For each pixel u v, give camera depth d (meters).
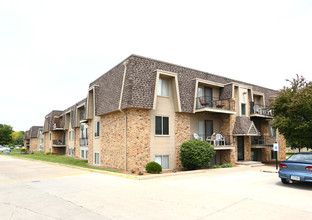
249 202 8.10
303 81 21.11
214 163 21.86
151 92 17.42
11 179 13.41
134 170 16.34
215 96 22.75
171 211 7.10
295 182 11.98
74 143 36.22
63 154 43.66
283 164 11.06
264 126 27.53
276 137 28.25
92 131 24.44
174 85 19.02
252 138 25.70
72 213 6.94
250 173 15.83
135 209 7.32
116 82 18.64
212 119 22.27
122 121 17.95
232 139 21.92
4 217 6.58
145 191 9.94
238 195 9.15
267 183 11.78
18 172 16.58
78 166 20.27
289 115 20.33
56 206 7.67
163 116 18.55
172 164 18.69
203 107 19.42
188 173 15.64
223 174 15.40
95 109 22.06
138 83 16.88
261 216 6.62
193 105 19.89
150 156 17.53
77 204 7.90
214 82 21.78
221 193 9.50
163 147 18.30
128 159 16.69
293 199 8.52
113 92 18.89
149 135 17.61
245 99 23.80
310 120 19.28
